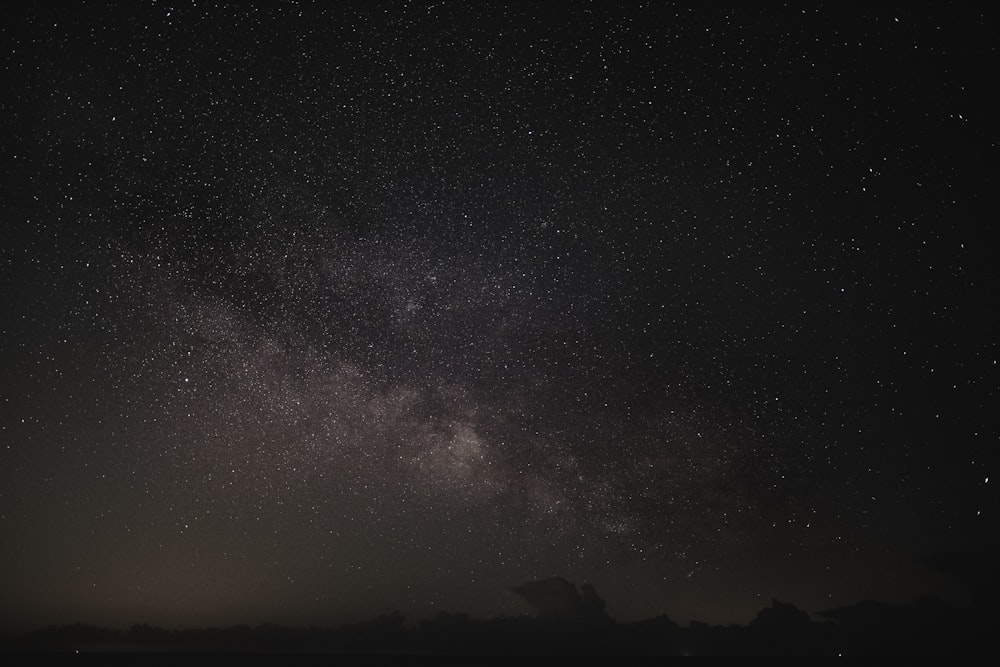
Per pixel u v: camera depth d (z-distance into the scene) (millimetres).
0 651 34094
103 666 30922
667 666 37094
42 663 31266
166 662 33938
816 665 35094
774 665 35750
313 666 35562
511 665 37250
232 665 34156
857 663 35156
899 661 35156
